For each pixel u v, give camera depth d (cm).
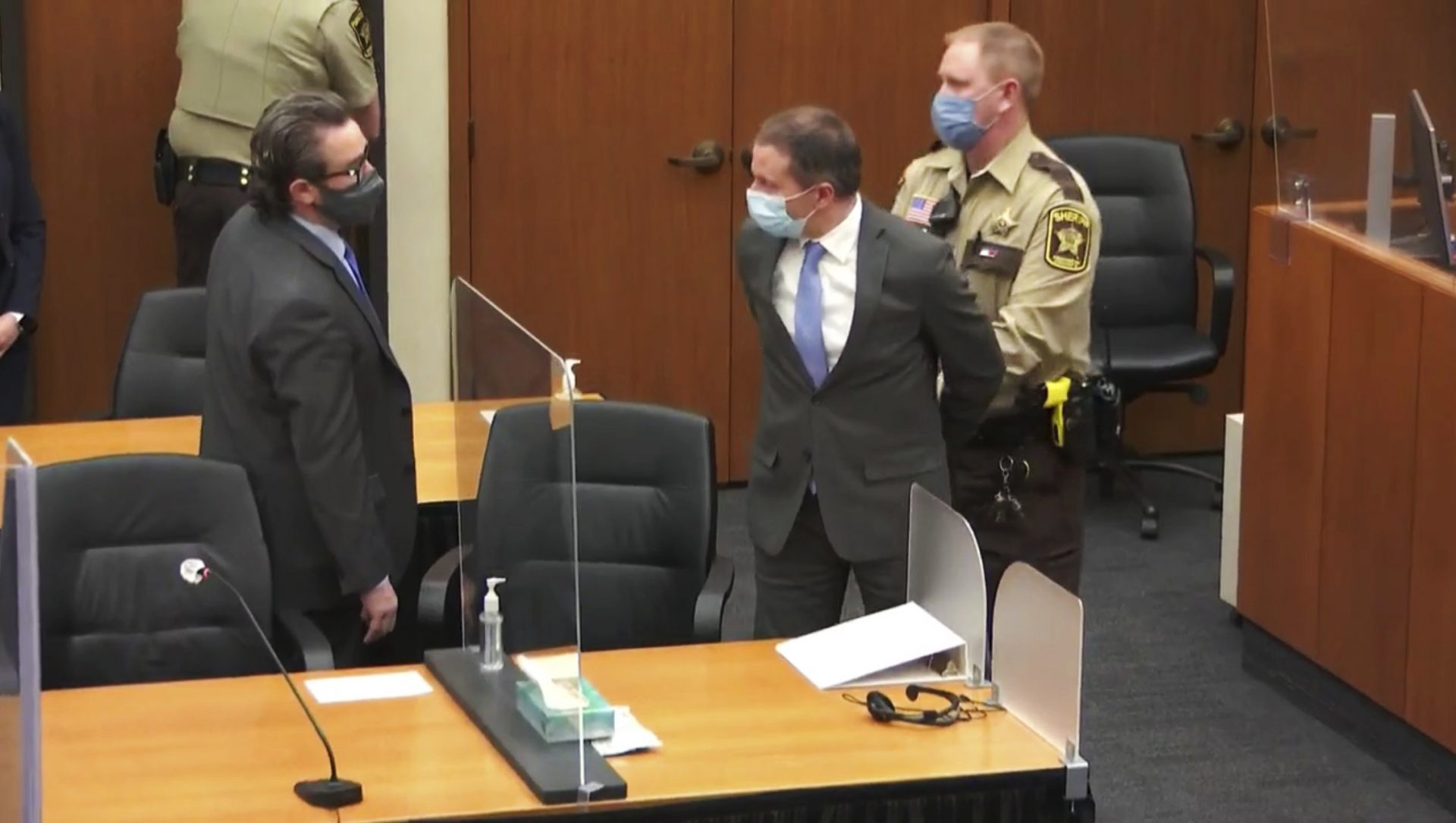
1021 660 429
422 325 883
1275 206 693
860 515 487
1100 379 554
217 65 773
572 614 388
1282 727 662
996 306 523
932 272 475
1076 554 553
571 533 380
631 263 901
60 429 652
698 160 894
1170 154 879
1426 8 616
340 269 500
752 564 826
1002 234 522
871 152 915
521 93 873
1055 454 540
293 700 442
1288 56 662
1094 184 878
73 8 828
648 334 909
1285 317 668
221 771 400
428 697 444
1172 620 765
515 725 419
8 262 741
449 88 866
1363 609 631
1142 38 936
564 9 871
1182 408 977
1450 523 580
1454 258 600
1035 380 529
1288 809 595
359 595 511
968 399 503
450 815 379
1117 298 877
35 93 829
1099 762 630
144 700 441
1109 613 773
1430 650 594
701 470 554
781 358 491
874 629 466
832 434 486
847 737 420
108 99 839
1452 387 575
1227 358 980
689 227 903
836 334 481
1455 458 575
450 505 596
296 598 514
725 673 460
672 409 559
